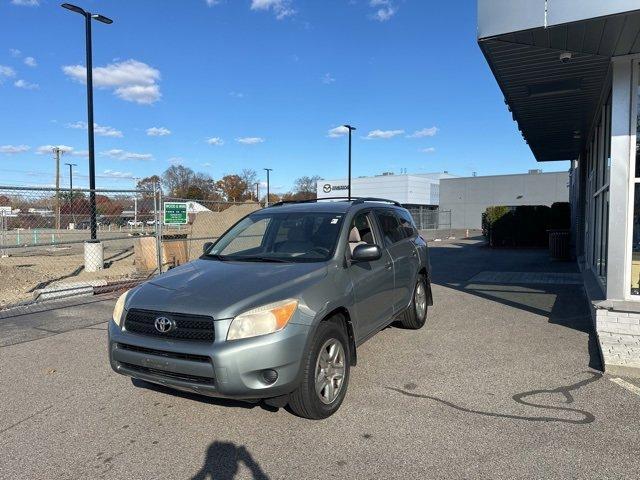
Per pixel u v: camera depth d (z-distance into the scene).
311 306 3.98
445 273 13.54
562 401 4.41
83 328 7.43
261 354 3.62
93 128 16.16
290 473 3.33
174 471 3.39
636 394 4.55
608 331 5.86
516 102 9.05
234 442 3.77
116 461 3.54
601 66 6.82
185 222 13.10
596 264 9.29
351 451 3.59
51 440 3.88
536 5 5.32
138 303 4.10
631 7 4.88
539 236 23.47
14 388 5.00
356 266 4.95
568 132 12.20
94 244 14.02
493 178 57.62
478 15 5.69
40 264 15.89
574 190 21.45
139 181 17.20
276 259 4.82
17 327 7.49
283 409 4.34
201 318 3.75
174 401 4.58
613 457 3.45
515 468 3.32
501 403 4.39
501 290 10.28
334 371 4.23
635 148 6.16
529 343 6.23
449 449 3.59
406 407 4.32
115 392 4.84
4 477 3.34
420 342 6.33
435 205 71.56
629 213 6.15
